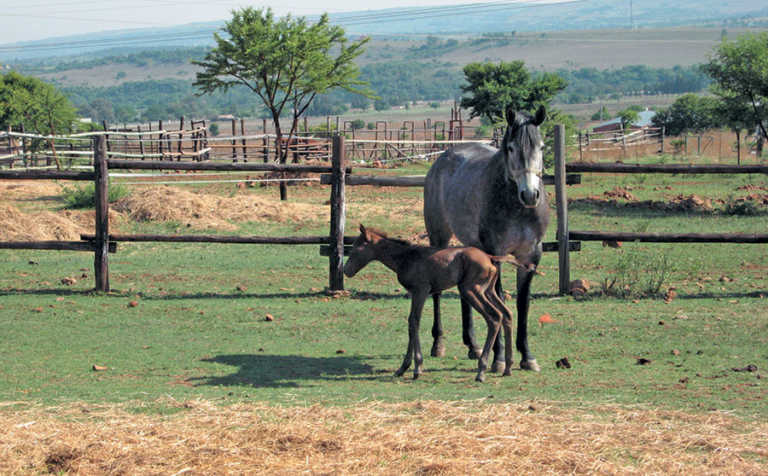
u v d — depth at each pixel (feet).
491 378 24.27
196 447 17.74
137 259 49.24
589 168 37.81
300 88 110.93
